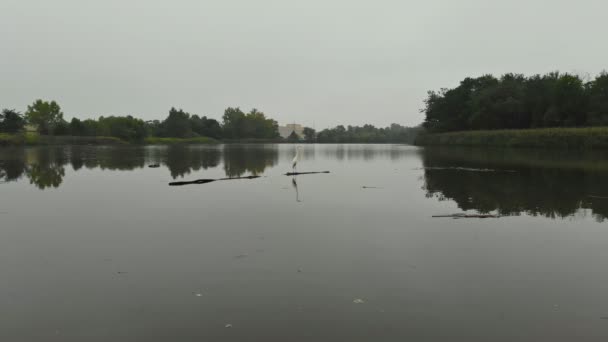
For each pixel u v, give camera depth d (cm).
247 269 766
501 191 1702
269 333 528
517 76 8325
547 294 649
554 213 1247
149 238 984
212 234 1016
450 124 9000
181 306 610
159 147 7644
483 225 1100
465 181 2052
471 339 514
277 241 953
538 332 532
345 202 1465
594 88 5928
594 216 1199
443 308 600
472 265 783
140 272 754
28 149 6084
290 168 2972
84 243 944
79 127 9188
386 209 1334
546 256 834
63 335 530
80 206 1397
